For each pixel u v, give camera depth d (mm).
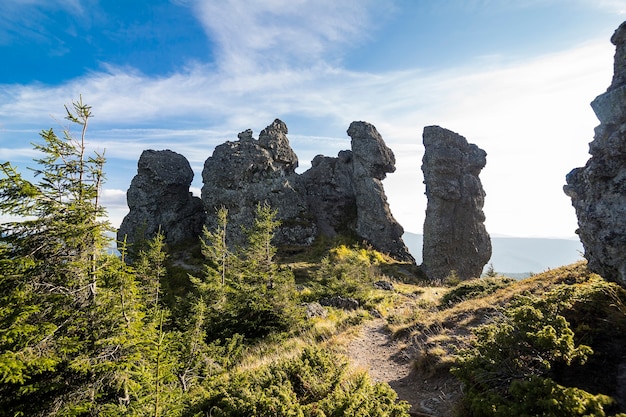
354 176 55406
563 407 4805
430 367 10047
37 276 7645
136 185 54812
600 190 6922
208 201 49812
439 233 44969
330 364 7934
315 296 26500
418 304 21469
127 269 8586
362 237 51688
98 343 7344
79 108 8352
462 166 48125
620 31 7332
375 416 5961
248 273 22203
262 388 7156
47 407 6883
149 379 7242
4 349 6660
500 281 18766
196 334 12195
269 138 54406
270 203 50031
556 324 6359
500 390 6316
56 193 8078
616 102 6762
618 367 6023
